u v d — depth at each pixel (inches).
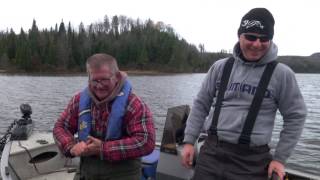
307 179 141.1
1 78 2274.9
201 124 113.3
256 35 98.2
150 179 162.1
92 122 100.6
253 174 100.0
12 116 791.1
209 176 104.6
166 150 148.6
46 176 172.7
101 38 3558.1
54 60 3152.1
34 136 186.9
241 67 103.6
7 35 3565.5
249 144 100.0
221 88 105.5
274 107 101.1
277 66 100.3
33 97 1176.2
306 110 100.9
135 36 3659.0
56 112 847.1
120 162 100.8
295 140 100.0
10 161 163.0
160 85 1831.9
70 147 101.1
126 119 99.4
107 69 95.9
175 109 152.6
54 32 3513.8
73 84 1765.5
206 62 3563.0
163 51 3499.0
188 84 1924.2
